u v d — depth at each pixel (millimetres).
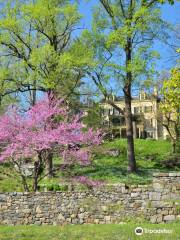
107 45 28938
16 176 23344
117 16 30469
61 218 17344
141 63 28406
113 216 17031
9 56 31000
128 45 29891
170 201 16672
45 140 19656
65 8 29703
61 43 31672
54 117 21422
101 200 17250
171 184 16828
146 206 16844
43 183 22656
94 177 27969
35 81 29969
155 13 28812
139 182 26766
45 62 29344
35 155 20672
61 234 14492
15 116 20188
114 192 17234
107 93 30594
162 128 63844
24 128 20172
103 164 32406
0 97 30688
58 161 27922
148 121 64125
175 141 39719
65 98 29719
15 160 20781
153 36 29625
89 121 42938
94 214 17188
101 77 29922
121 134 59938
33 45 30516
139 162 34562
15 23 29438
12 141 19844
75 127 20625
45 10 29156
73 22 30594
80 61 29000
